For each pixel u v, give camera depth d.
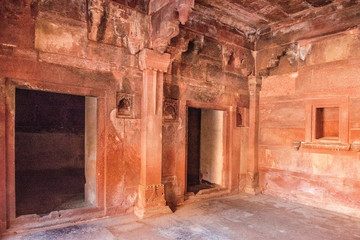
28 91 7.11
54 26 4.04
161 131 4.96
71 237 3.78
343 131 5.23
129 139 4.81
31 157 7.05
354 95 5.12
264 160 6.62
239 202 5.82
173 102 5.40
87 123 5.16
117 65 4.66
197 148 7.79
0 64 3.62
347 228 4.39
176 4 4.05
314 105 5.69
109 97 4.59
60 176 7.21
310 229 4.33
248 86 6.77
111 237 3.83
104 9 4.44
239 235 4.04
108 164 4.58
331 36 5.43
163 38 4.59
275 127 6.40
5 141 3.69
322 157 5.54
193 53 5.68
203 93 5.89
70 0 4.18
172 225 4.37
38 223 3.98
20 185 6.21
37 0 3.89
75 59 4.23
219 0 5.11
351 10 5.11
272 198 6.21
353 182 5.09
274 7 5.40
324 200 5.48
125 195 4.77
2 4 3.63
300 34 5.92
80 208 4.42
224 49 6.21
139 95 4.92
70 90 4.20
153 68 4.83
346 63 5.23
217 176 6.99
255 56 6.81
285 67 6.24
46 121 7.34
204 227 4.32
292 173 6.04
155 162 4.88
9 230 3.74
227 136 6.43
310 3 5.23
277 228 4.35
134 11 4.76
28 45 3.83
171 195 5.38
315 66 5.70
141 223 4.40
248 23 6.23
